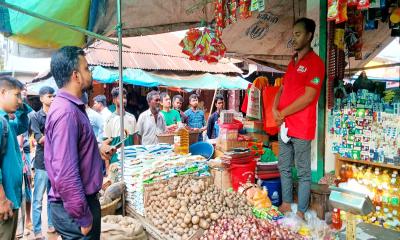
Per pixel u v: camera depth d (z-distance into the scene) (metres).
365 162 3.45
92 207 2.27
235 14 3.82
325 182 3.65
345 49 4.27
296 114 3.12
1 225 2.89
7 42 4.34
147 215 3.35
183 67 12.50
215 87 11.91
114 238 3.02
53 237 4.34
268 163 4.00
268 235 2.67
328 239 2.76
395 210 3.25
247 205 3.29
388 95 3.38
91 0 4.02
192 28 4.86
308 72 3.00
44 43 4.05
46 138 2.11
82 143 2.15
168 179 3.55
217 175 3.78
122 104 3.68
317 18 3.88
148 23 4.70
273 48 6.55
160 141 5.19
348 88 3.95
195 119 7.77
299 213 3.22
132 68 11.12
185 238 2.83
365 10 4.04
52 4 3.81
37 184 4.39
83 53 2.24
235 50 6.62
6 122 2.95
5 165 2.96
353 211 1.94
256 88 4.57
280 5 5.32
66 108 2.06
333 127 3.78
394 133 3.23
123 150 3.74
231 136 4.03
